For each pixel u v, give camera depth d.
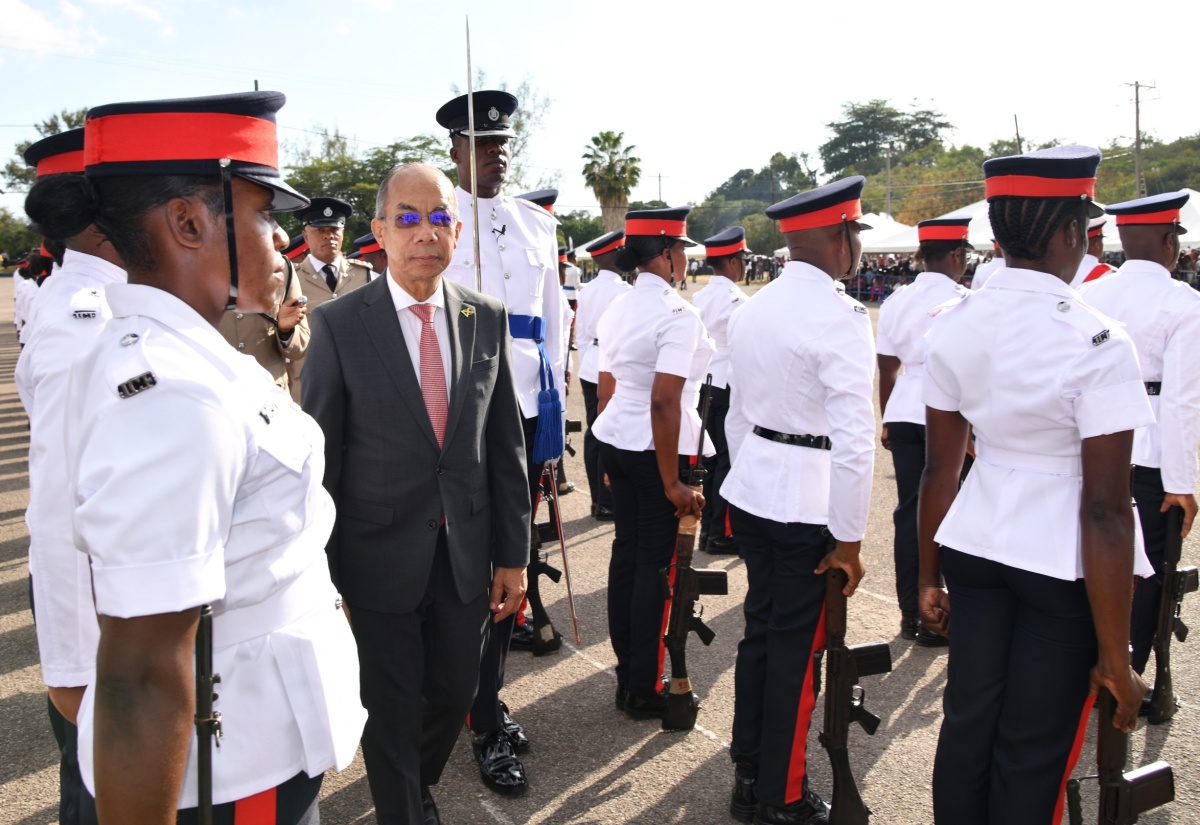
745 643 2.96
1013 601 2.22
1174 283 3.41
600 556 5.53
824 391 2.73
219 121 1.35
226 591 1.36
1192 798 2.94
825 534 2.72
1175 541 3.29
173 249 1.35
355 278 5.96
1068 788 2.09
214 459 1.22
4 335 21.58
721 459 5.73
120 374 1.21
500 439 2.63
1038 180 2.10
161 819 1.20
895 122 93.25
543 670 4.01
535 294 3.76
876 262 34.81
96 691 1.18
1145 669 3.88
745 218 74.38
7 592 5.04
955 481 2.47
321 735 1.47
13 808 2.99
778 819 2.81
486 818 2.93
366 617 2.41
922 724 3.49
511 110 3.68
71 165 2.13
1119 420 1.97
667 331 3.30
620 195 40.03
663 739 3.41
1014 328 2.13
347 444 2.41
